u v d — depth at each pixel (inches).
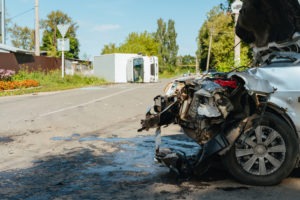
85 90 998.4
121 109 556.4
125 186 202.1
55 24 2854.3
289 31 223.3
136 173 226.4
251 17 235.1
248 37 260.8
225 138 196.5
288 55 218.2
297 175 218.8
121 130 381.4
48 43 2874.0
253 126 198.2
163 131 365.7
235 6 347.6
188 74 261.7
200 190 193.9
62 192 193.6
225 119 199.2
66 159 263.4
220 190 193.5
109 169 235.9
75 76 1354.6
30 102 674.8
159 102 214.8
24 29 2950.3
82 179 215.6
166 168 236.4
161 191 193.2
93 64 1745.8
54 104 631.8
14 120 456.4
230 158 200.4
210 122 200.2
